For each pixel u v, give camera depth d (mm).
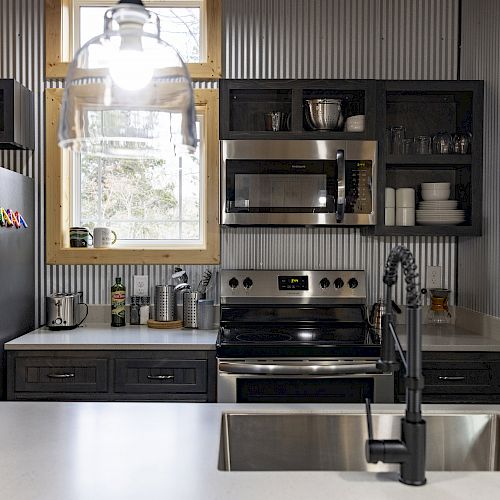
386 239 3662
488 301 3227
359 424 1795
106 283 3656
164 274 3658
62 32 3639
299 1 3658
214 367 3000
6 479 1281
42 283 3639
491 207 3203
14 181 3229
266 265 3656
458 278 3654
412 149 3377
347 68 3664
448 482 1271
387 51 3662
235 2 3643
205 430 1630
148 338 3143
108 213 3752
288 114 3309
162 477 1294
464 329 3473
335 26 3658
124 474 1312
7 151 3607
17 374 3012
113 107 1368
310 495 1196
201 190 3729
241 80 3260
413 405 1287
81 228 3623
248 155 3248
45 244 3619
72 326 3430
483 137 3326
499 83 3107
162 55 1408
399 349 1392
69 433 1601
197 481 1271
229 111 3266
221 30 3639
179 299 3629
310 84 3268
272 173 3256
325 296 3506
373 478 1292
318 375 2865
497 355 2984
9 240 3146
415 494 1203
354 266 3664
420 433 1262
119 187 3750
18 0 3611
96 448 1483
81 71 1361
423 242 3668
